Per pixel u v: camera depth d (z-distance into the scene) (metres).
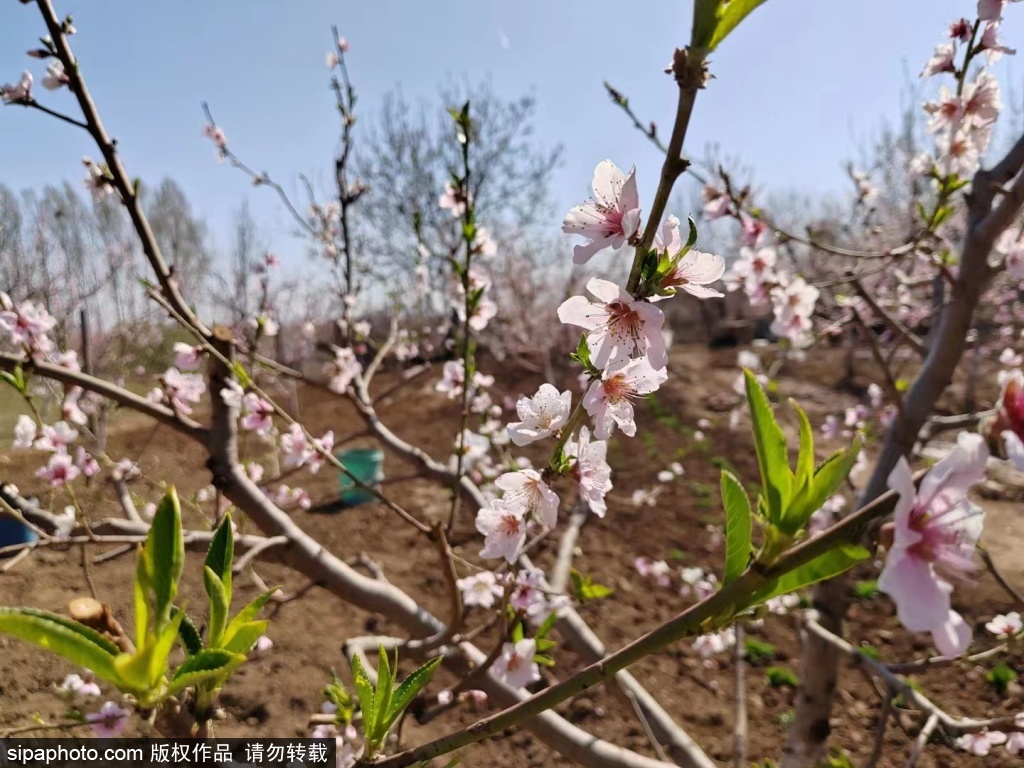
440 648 2.23
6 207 7.06
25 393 1.77
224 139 3.65
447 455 7.57
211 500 4.80
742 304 15.38
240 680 3.61
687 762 2.41
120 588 4.21
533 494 1.03
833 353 12.41
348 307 3.82
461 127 2.05
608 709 3.60
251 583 4.59
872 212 4.12
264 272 5.48
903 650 4.13
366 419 3.04
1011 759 3.19
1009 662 3.83
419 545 5.46
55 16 1.51
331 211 5.14
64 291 7.14
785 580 0.64
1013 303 6.70
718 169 2.59
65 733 2.97
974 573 0.56
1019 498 5.97
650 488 6.91
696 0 0.57
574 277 11.81
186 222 13.23
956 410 8.16
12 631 0.54
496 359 12.91
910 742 3.38
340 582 2.16
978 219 2.00
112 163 1.67
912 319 5.55
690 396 10.30
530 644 1.71
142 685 0.57
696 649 4.18
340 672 3.75
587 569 5.05
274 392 9.59
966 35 2.10
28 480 5.22
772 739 3.42
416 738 3.31
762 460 0.63
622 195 0.75
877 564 0.59
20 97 1.54
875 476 2.14
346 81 3.24
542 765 3.20
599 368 0.74
